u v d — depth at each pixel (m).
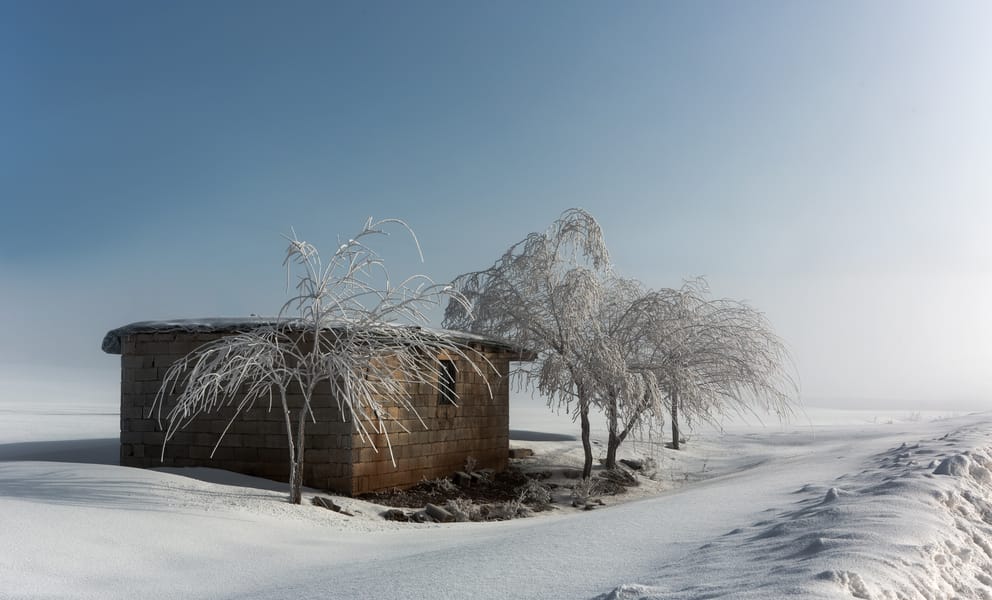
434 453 18.06
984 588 5.77
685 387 21.91
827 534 6.37
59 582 7.22
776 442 30.73
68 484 11.55
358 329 12.92
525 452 23.81
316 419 15.32
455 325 23.14
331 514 12.33
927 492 8.36
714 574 5.62
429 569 7.06
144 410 16.16
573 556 7.09
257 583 7.60
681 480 22.88
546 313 22.31
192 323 15.80
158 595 7.12
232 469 15.62
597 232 22.28
